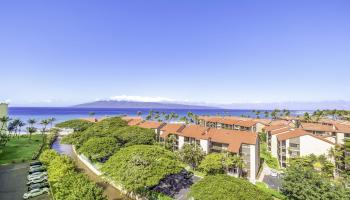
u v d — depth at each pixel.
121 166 43.19
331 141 64.38
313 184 34.41
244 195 28.64
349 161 50.59
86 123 117.00
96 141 63.66
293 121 112.31
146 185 38.03
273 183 50.50
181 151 60.84
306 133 61.28
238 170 53.16
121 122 104.56
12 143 95.50
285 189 37.22
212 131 67.56
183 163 60.38
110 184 49.62
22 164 64.75
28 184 47.69
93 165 60.03
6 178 52.62
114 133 78.44
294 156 59.62
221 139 61.00
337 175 53.72
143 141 72.06
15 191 45.03
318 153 58.62
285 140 63.19
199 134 67.69
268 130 81.31
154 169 41.44
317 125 85.50
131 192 43.62
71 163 50.12
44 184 46.75
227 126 109.12
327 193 32.09
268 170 60.41
